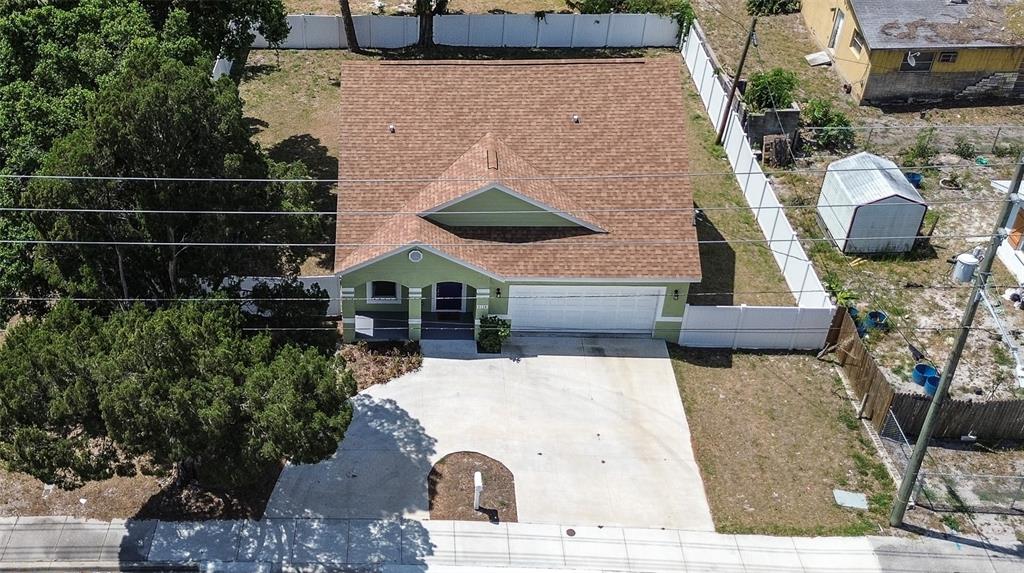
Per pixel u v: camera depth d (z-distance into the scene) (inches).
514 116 1202.6
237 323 907.4
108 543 895.7
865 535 948.0
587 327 1181.7
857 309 1222.9
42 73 995.9
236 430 821.9
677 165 1181.7
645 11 1791.3
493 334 1138.7
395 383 1088.8
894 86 1627.7
